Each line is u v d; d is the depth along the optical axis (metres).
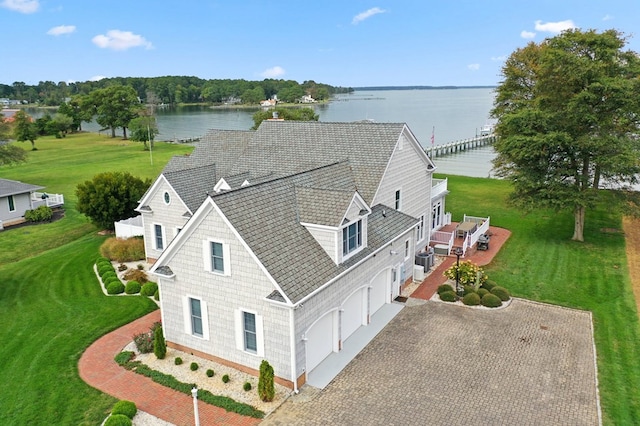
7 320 23.47
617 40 33.19
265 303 17.33
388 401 16.67
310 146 29.73
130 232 35.31
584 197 32.50
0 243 37.53
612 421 15.38
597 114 32.22
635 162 30.39
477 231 34.25
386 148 27.25
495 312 23.55
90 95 130.62
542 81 34.31
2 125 61.22
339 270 19.42
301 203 20.94
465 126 152.12
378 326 22.30
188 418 15.95
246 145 34.25
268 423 15.62
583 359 19.05
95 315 23.78
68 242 38.03
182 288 19.56
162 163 78.75
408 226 25.86
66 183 62.19
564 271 28.78
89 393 17.36
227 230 17.56
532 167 33.97
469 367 18.66
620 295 25.16
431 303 24.78
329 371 18.66
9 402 16.81
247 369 18.59
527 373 18.16
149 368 19.00
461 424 15.38
